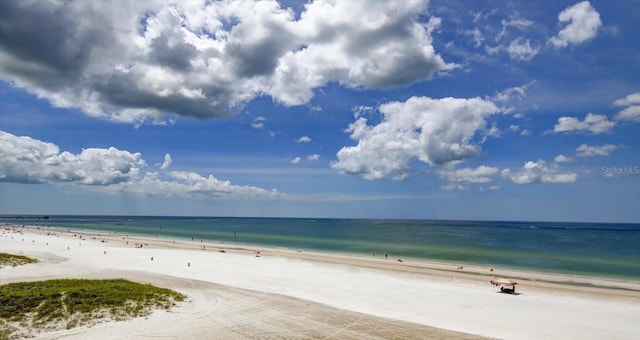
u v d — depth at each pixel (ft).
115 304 86.28
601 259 229.25
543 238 425.69
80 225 649.20
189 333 74.49
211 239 369.50
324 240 369.30
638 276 169.48
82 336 70.64
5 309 77.71
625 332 83.46
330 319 87.15
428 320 88.58
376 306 100.68
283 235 449.48
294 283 130.41
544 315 95.20
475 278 149.48
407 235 465.06
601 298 117.91
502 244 331.57
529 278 153.99
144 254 208.54
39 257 179.11
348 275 149.79
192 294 106.01
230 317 85.87
